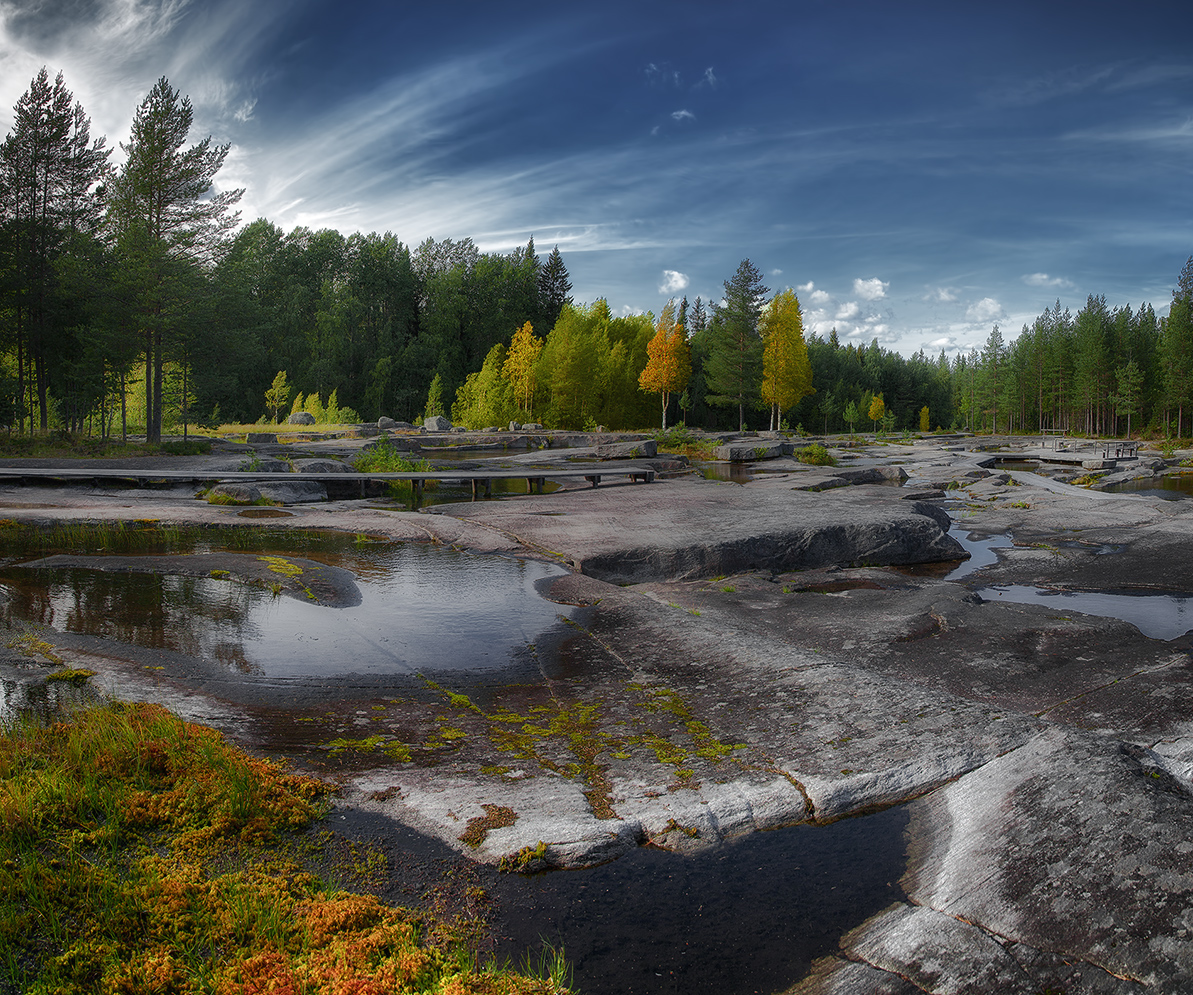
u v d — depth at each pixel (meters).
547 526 13.73
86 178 32.62
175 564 10.87
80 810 3.91
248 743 5.09
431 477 20.36
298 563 11.03
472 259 91.50
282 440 42.56
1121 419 83.38
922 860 3.80
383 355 74.88
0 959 2.89
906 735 5.08
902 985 2.92
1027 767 4.53
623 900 3.50
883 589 10.27
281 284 76.44
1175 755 4.82
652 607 8.83
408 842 3.87
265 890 3.36
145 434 42.22
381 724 5.52
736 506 16.19
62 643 7.20
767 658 6.79
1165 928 3.05
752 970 3.05
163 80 32.25
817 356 102.12
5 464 22.23
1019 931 3.16
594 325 73.31
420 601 9.28
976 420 102.88
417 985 2.85
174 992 2.78
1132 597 10.49
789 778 4.57
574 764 4.82
